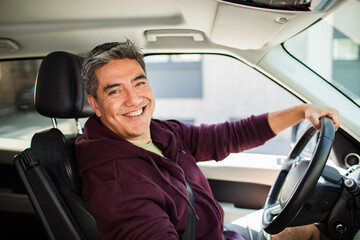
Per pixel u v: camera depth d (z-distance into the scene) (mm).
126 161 1004
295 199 931
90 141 1027
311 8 981
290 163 1293
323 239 1202
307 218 1080
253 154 1888
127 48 1063
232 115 6133
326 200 1061
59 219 955
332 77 1562
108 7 1335
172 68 6121
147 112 1135
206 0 1063
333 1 966
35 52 1658
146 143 1213
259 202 1742
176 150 1234
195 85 6195
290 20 1073
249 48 1478
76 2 1306
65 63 1140
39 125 1890
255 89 5625
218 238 1124
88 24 1437
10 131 1885
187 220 1044
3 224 1850
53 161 1011
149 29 1457
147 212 866
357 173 1173
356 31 1648
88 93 1097
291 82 1510
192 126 1433
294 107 1287
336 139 1542
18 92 1850
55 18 1421
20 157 1000
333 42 1660
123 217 855
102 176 959
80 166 1006
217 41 1494
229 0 985
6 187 1846
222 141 1367
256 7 984
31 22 1439
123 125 1081
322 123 1048
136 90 1076
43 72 1136
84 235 964
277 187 1298
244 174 1723
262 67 1537
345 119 1470
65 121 1865
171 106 6402
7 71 1817
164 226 857
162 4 1288
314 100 1499
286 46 1511
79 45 1584
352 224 1051
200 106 6316
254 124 1356
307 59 1526
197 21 1334
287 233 1281
